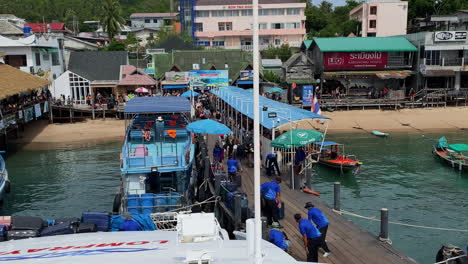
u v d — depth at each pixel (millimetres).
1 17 84688
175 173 19594
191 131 21969
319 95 56562
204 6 92500
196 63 65062
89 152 38219
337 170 30297
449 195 25625
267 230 15188
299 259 13844
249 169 25234
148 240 9125
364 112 54344
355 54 58844
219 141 31078
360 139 42469
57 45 62219
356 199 24953
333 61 58781
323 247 13859
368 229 20422
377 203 24312
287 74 59281
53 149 39469
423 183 28047
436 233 20031
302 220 13242
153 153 20453
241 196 17266
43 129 47312
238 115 36625
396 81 60531
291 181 21547
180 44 81000
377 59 59156
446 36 56344
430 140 41469
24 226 15062
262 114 26141
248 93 42125
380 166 32344
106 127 48312
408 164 32875
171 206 18312
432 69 56969
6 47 52562
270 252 8109
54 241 9461
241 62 65938
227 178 21938
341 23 105625
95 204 25000
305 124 48875
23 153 37969
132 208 18219
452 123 48562
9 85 37219
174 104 23312
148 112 21875
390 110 55031
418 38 58656
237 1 93438
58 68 62031
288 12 92375
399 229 20531
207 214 8531
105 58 61344
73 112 51250
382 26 88812
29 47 52781
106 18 98438
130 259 7250
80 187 28281
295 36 93062
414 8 91125
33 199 26016
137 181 19203
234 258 7246
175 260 7094
